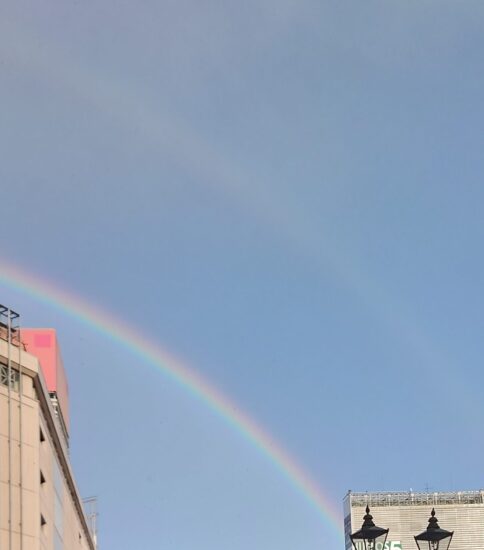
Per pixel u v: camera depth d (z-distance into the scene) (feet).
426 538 117.70
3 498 261.85
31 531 273.33
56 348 429.79
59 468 349.61
